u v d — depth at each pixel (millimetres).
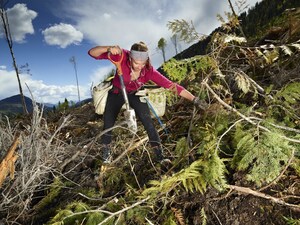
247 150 2188
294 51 3584
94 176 2992
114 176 2791
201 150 2352
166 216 2068
